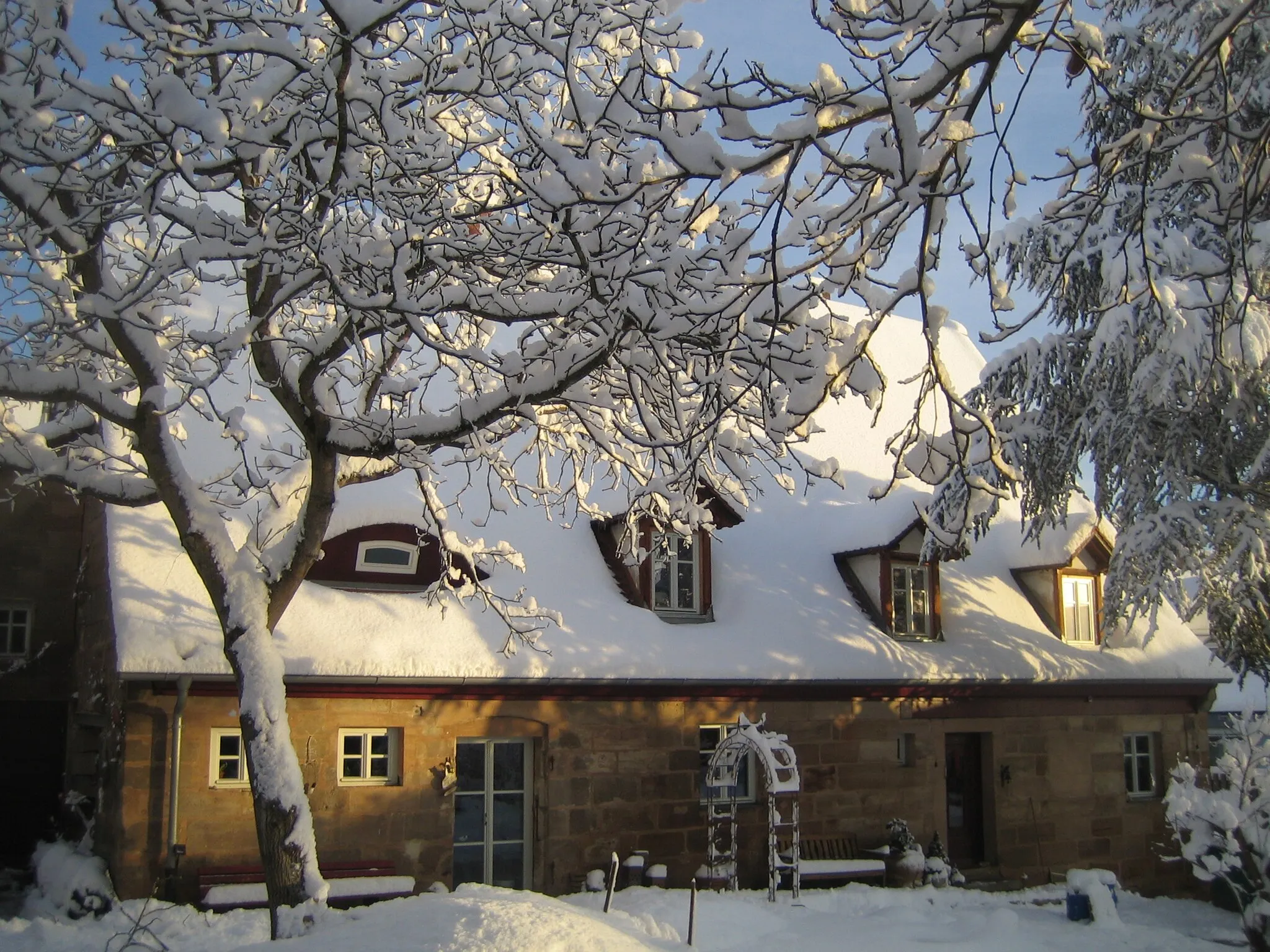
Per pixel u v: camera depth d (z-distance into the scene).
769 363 6.61
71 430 10.34
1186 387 12.89
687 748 14.32
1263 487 14.34
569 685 13.52
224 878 11.59
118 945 9.36
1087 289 15.06
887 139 5.93
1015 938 11.99
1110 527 17.75
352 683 12.41
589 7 8.41
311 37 8.90
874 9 6.09
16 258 8.91
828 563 16.67
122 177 9.57
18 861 14.59
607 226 7.94
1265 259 12.42
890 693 15.62
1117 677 16.98
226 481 13.14
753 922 11.76
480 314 8.87
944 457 6.70
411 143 8.54
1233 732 15.78
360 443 9.16
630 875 13.45
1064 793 16.89
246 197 8.77
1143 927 13.59
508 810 13.62
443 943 5.70
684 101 7.13
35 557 15.24
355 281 8.96
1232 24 5.97
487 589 11.59
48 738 15.18
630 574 14.78
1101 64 6.22
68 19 8.79
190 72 8.76
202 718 11.84
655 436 9.12
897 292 6.05
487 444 10.45
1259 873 12.28
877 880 15.01
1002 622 16.98
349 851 12.41
